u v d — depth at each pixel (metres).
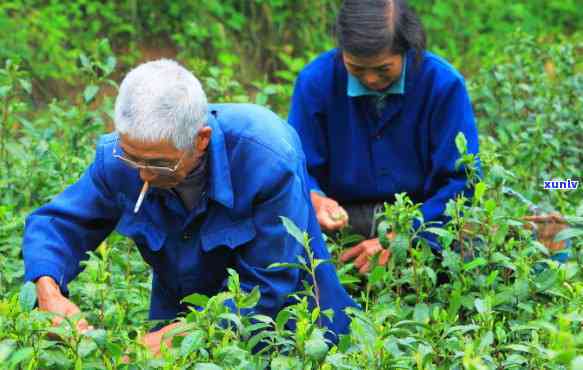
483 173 4.42
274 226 3.26
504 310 3.68
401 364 2.97
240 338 3.11
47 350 2.94
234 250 3.32
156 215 3.36
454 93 4.40
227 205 3.22
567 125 5.98
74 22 8.91
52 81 8.34
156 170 3.06
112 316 3.13
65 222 3.44
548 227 4.43
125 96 2.99
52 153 5.07
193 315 2.99
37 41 8.45
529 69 6.59
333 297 3.59
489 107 6.23
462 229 3.88
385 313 3.24
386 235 3.82
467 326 3.13
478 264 3.71
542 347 3.14
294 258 3.31
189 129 3.01
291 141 3.37
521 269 3.72
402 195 3.79
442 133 4.44
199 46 9.18
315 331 2.87
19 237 4.48
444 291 3.86
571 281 3.95
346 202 4.79
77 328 3.02
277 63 9.59
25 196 4.97
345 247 4.72
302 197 3.34
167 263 3.46
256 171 3.23
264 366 3.09
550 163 5.86
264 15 9.62
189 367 2.90
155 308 3.72
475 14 10.71
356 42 4.11
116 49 9.12
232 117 3.30
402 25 4.14
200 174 3.22
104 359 2.94
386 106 4.45
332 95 4.56
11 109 5.35
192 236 3.36
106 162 3.38
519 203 4.91
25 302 2.89
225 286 3.33
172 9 9.19
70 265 3.44
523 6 11.19
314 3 9.80
